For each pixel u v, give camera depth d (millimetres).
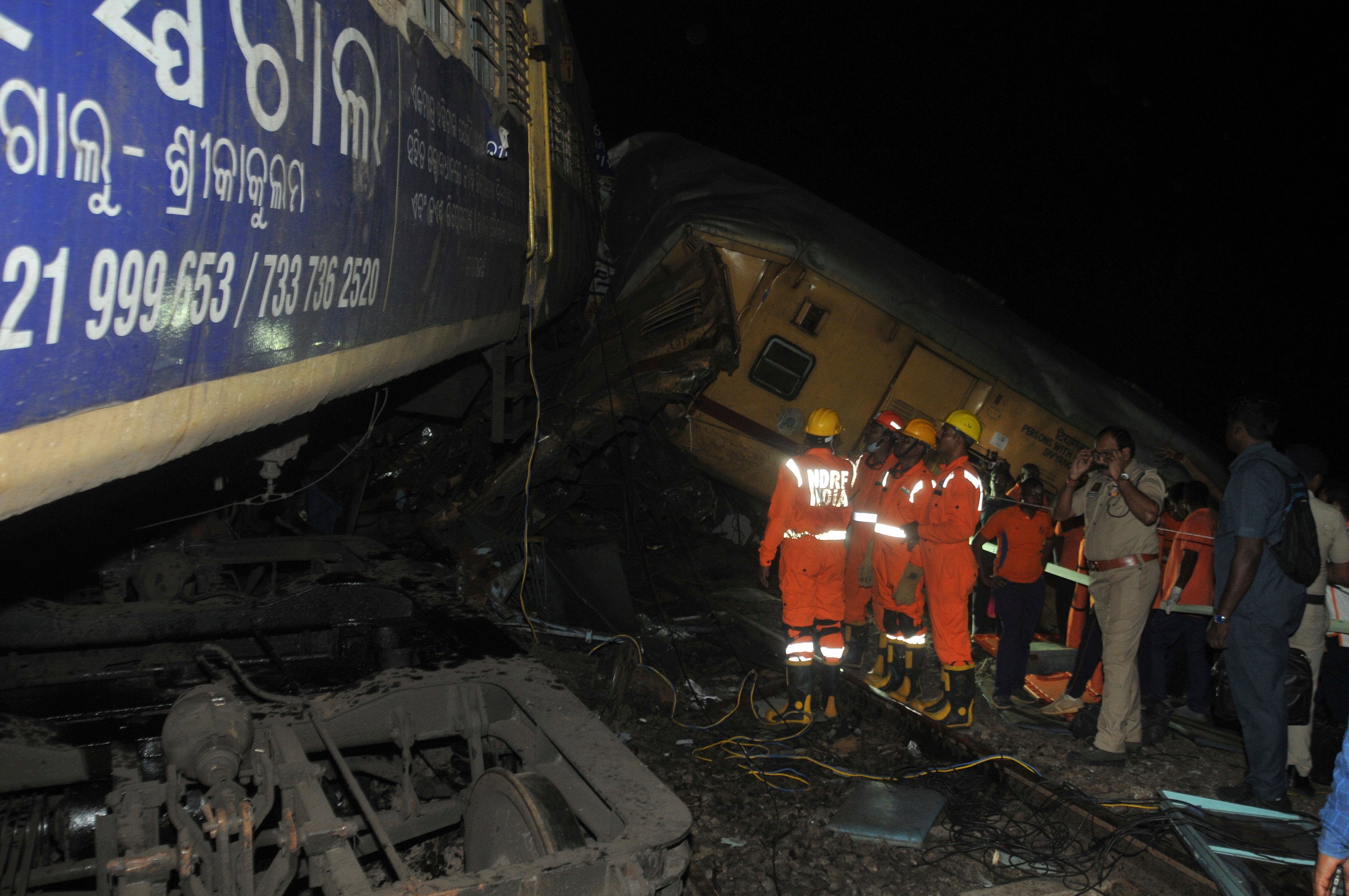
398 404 5973
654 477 8867
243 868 2174
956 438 4996
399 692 3004
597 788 2414
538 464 7391
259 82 1631
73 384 1150
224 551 4508
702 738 4852
